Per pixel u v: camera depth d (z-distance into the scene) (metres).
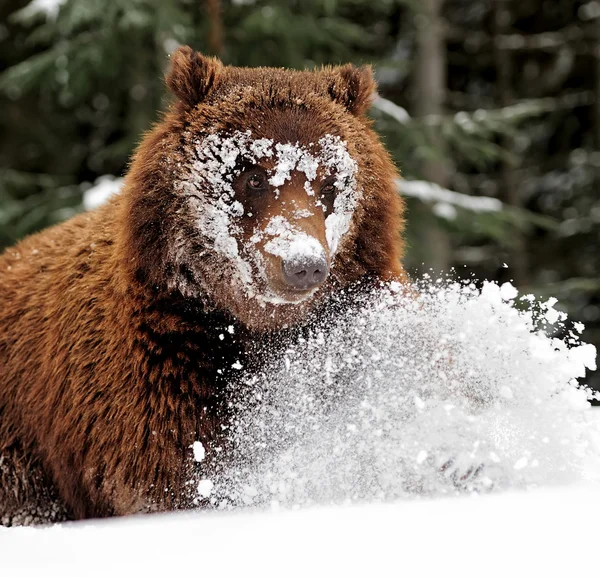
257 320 7.61
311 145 7.41
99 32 21.36
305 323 7.83
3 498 8.58
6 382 8.67
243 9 21.78
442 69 26.66
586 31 31.77
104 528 5.99
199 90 7.86
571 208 32.16
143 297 7.58
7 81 21.80
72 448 7.78
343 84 8.37
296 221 7.11
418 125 22.08
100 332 7.70
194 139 7.55
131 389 7.41
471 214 22.75
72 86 22.12
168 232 7.52
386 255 8.07
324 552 4.56
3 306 9.02
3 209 23.36
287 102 7.60
